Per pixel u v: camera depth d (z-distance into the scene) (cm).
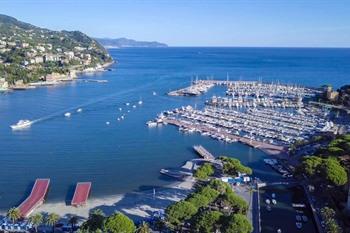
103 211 18500
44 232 16250
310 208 18600
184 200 16938
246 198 19638
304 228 16900
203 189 17725
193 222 15212
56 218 16412
